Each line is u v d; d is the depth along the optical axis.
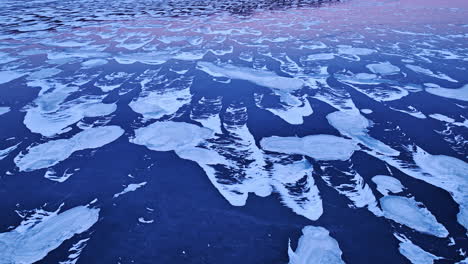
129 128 1.53
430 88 2.03
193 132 1.49
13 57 2.75
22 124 1.55
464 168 1.18
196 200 1.03
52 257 0.82
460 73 2.31
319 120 1.60
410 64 2.55
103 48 3.09
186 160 1.26
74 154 1.30
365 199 1.03
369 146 1.35
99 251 0.83
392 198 1.03
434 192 1.05
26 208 0.99
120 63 2.61
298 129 1.51
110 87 2.07
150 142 1.40
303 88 2.06
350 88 2.05
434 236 0.88
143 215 0.96
